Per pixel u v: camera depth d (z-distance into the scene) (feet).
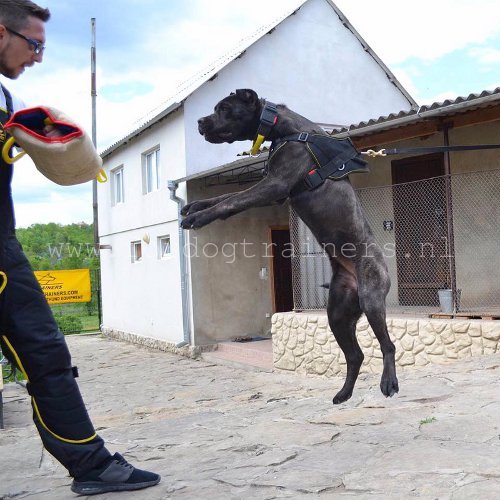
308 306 37.81
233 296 47.37
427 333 28.19
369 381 25.39
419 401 17.12
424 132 29.37
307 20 49.06
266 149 30.68
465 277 31.63
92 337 66.44
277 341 37.24
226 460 12.78
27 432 21.77
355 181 36.99
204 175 42.01
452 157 32.37
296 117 11.69
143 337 55.01
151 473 10.94
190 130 45.70
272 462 12.11
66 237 133.49
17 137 8.71
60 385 9.82
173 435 16.12
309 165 11.37
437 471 10.55
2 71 9.10
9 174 9.29
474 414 14.78
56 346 9.77
